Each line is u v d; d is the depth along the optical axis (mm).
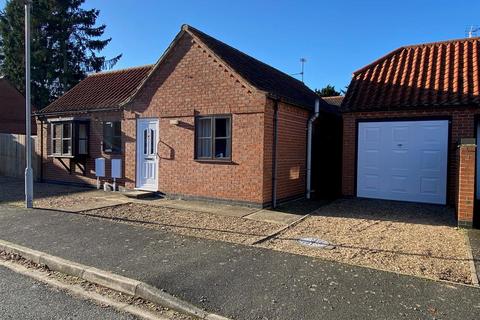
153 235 7281
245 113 10523
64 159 15602
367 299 4449
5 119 25781
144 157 12867
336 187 15344
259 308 4238
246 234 7465
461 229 7957
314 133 13773
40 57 35812
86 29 39562
